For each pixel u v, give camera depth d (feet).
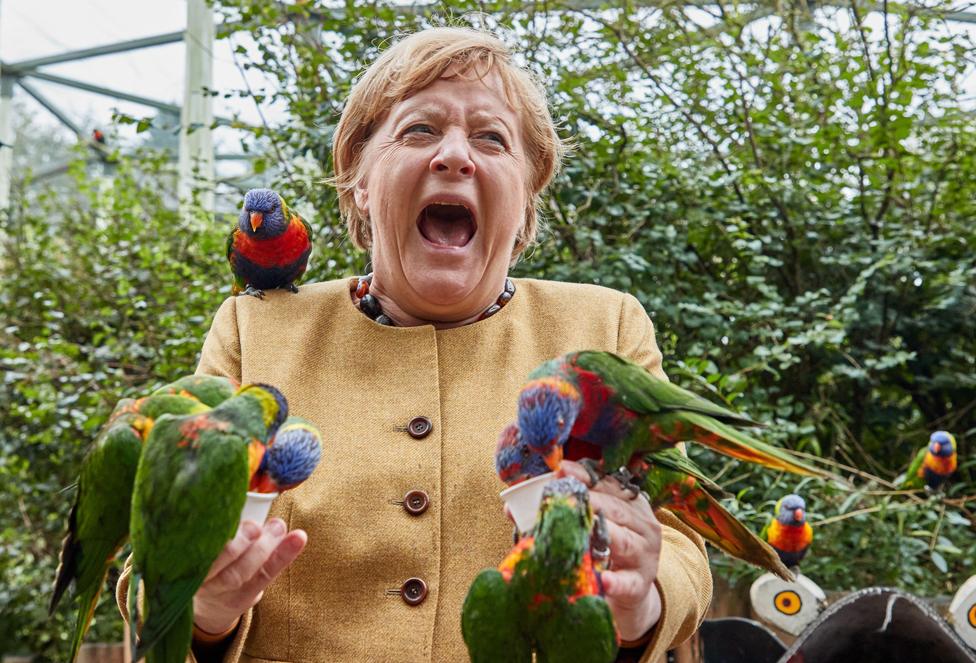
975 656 5.49
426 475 5.27
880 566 10.68
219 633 4.43
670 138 13.91
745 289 13.17
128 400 4.22
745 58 13.42
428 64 5.69
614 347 5.90
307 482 5.26
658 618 4.54
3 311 17.06
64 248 18.38
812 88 13.70
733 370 12.17
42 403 14.88
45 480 17.17
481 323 5.96
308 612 5.08
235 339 5.97
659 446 4.29
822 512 11.28
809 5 15.38
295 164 13.97
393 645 4.93
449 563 5.15
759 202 13.06
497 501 5.24
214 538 3.57
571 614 3.50
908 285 12.96
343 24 13.04
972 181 12.98
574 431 4.21
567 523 3.57
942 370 13.38
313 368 5.75
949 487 12.46
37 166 25.77
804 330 12.39
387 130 5.89
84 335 16.67
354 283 6.36
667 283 12.32
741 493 10.43
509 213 5.79
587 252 12.34
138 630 3.61
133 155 18.99
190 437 3.60
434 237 5.96
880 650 5.75
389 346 5.80
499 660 3.61
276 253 8.38
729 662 7.13
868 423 13.38
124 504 4.00
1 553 17.79
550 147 6.47
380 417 5.51
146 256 15.72
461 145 5.58
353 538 5.14
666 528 5.41
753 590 7.09
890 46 13.26
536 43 12.82
